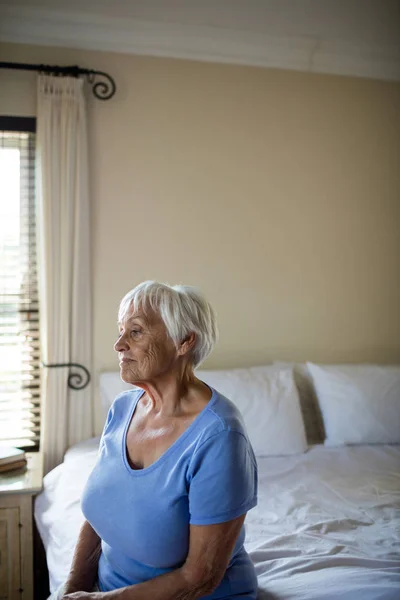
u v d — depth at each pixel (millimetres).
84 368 2943
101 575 1478
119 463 1411
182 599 1263
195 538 1266
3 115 2891
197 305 1444
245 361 3275
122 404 1599
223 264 3221
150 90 3084
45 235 2852
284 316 3328
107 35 2975
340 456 2752
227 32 3066
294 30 3088
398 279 3502
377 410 2924
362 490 2336
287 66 3273
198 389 1428
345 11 2916
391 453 2799
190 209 3160
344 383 2980
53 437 2863
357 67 3363
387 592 1444
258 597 1467
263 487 2379
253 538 1883
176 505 1296
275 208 3295
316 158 3354
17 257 2986
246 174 3240
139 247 3090
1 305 2969
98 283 3029
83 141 2908
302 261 3348
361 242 3443
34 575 2648
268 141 3271
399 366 3160
